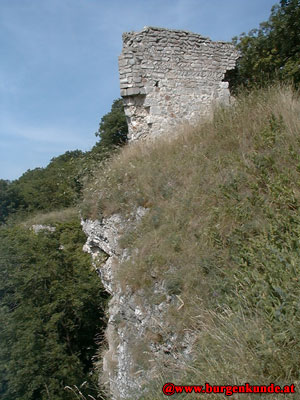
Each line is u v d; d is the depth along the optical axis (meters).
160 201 5.93
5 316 10.79
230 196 4.63
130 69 9.77
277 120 5.54
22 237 13.03
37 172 47.00
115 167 8.03
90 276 11.78
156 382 3.51
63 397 9.48
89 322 11.38
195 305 3.80
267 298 2.72
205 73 11.08
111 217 7.18
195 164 6.04
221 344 2.87
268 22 12.44
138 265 5.18
